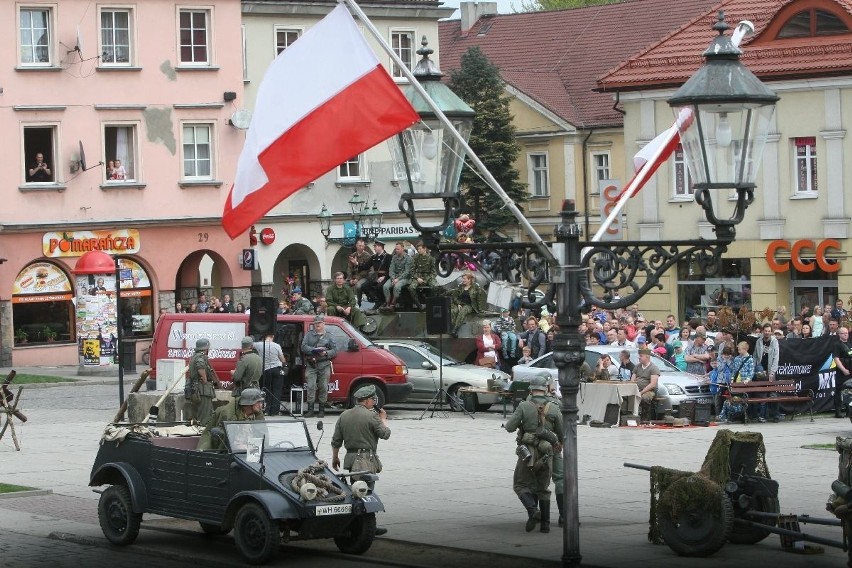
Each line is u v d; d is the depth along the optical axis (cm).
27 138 7181
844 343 4819
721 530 2436
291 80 2061
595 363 4831
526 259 2155
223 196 7662
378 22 8644
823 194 7025
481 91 8969
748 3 7462
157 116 7475
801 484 3262
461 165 2028
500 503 3105
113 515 2739
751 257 7250
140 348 7444
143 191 7444
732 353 4672
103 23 7362
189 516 2620
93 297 6556
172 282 7531
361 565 2491
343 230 8425
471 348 5494
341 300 5641
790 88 7075
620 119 9269
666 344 5106
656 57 7475
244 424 2592
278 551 2534
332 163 2034
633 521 2848
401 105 1998
